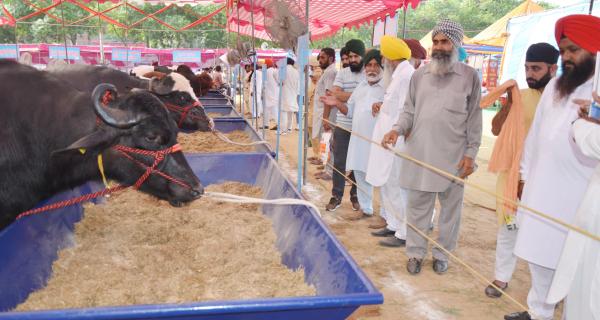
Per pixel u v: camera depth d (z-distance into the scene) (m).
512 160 3.94
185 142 7.89
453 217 4.69
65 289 3.14
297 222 3.89
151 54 34.00
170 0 17.69
